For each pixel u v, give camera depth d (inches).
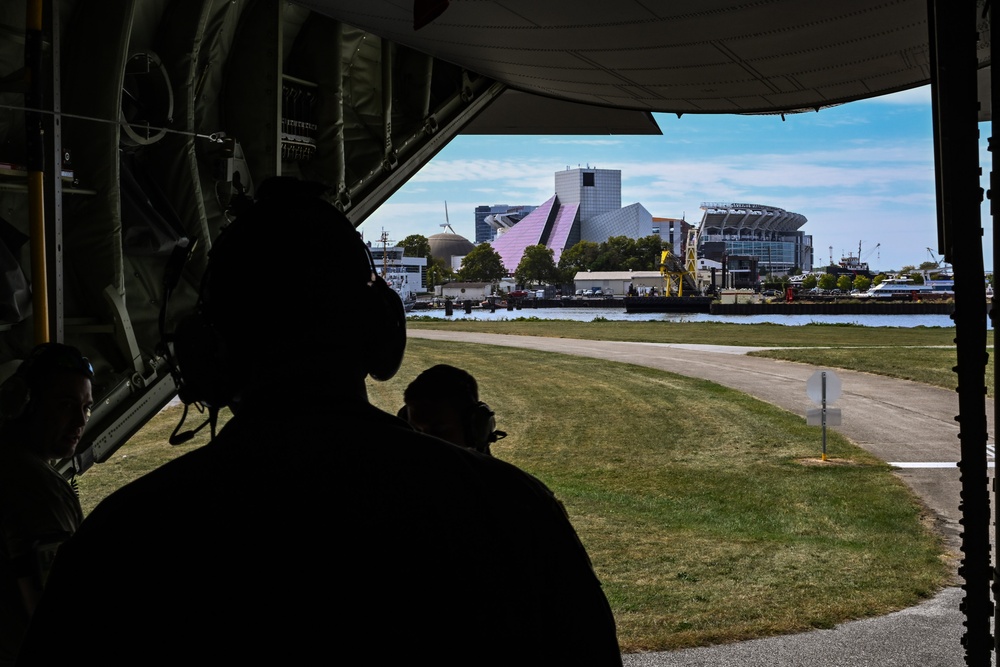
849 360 1117.1
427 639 33.8
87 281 191.3
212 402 43.1
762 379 969.5
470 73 325.7
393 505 35.2
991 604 86.4
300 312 38.4
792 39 188.1
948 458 530.9
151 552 34.0
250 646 33.0
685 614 259.9
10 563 83.0
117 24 184.1
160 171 217.9
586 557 39.9
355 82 299.6
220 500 34.9
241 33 239.1
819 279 7288.4
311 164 283.1
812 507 414.9
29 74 166.1
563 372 1068.5
